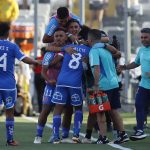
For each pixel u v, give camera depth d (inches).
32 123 1929.1
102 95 1320.1
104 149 1236.5
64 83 1332.4
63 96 1337.4
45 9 3294.8
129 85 2647.6
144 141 1381.6
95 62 1311.5
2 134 1553.9
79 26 1362.0
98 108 1317.7
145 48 1355.8
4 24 1285.7
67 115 1376.7
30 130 1680.6
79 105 1346.0
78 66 1337.4
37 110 2529.5
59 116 1341.0
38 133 1353.3
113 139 1382.9
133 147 1270.9
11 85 1275.8
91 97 1322.6
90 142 1364.4
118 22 3954.2
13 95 1283.2
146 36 1346.0
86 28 1402.6
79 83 1338.6
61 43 1347.2
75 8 4052.7
